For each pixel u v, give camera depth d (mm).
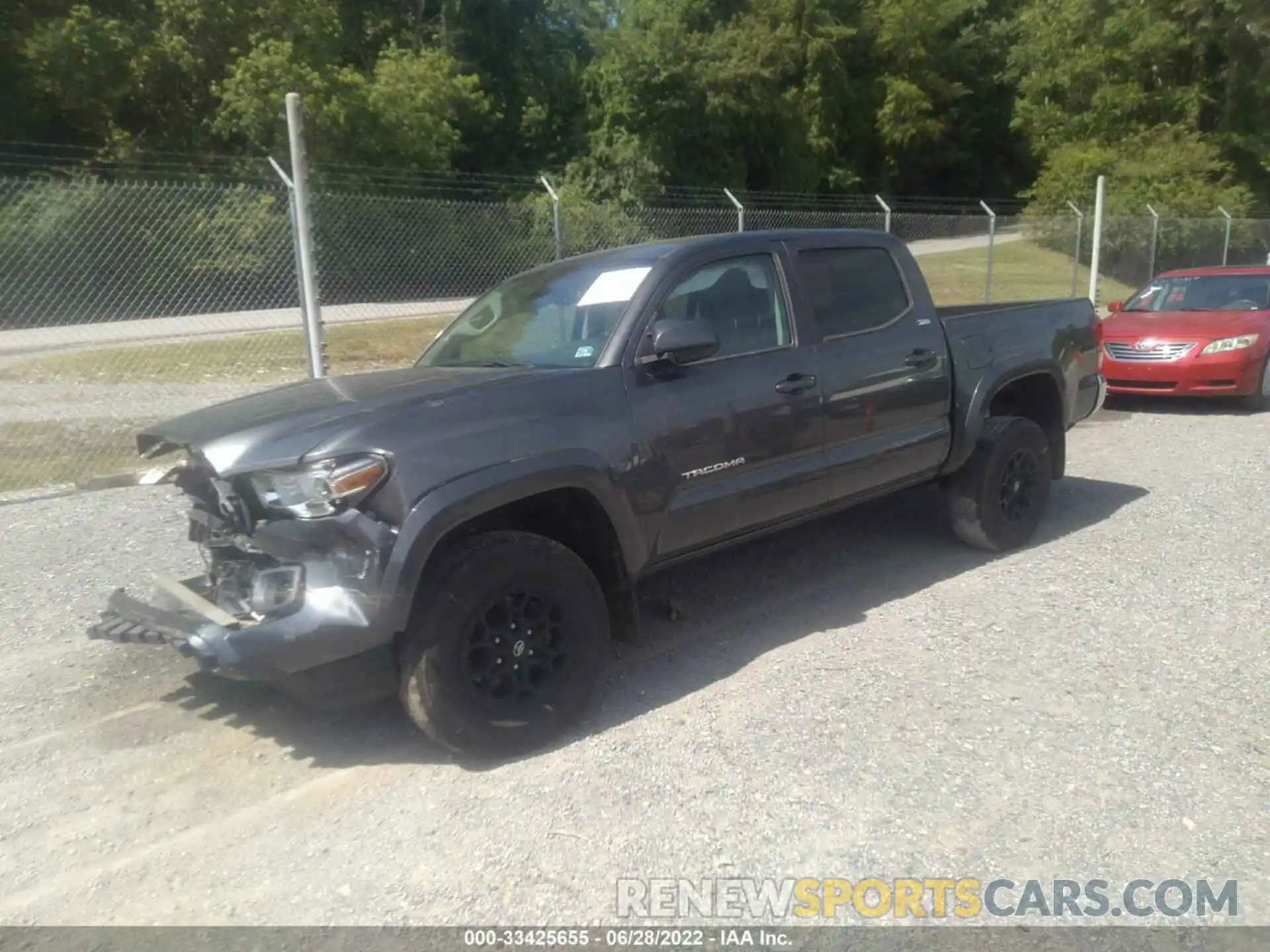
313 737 4141
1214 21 31203
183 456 4945
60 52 23234
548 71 35406
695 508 4480
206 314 13641
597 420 4145
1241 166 32688
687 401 4438
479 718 3781
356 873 3199
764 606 5426
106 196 12961
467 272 14922
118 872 3260
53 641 5188
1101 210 16891
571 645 4023
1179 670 4480
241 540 3891
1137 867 3121
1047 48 35344
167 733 4207
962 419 5707
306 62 24141
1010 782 3592
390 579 3549
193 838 3445
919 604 5352
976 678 4426
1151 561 5965
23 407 10969
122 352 12977
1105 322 11828
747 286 4891
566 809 3516
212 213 13453
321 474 3572
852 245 5418
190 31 24625
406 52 28250
